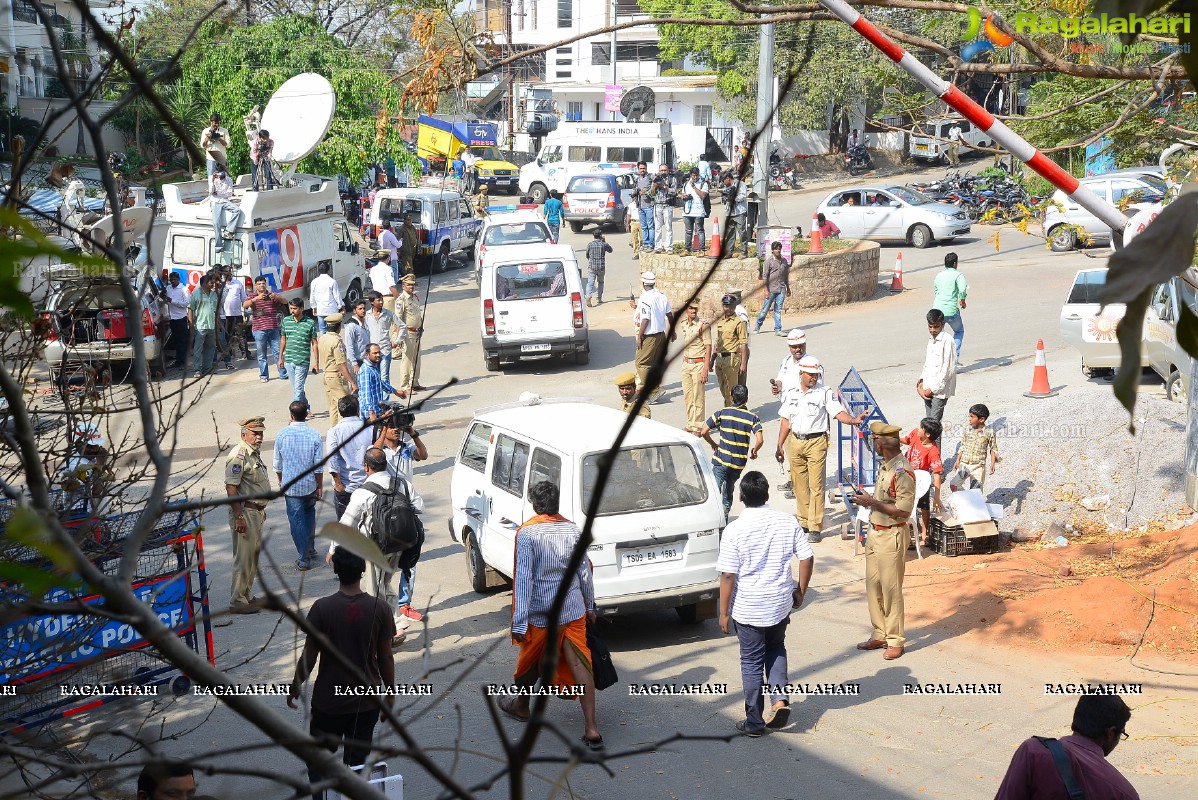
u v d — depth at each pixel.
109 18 2.80
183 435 16.58
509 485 9.92
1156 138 6.61
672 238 36.22
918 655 9.05
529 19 56.28
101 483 4.05
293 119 23.62
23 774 3.38
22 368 3.92
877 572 8.98
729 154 48.47
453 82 4.93
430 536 12.45
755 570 7.55
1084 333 15.77
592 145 43.47
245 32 28.12
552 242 26.33
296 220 23.31
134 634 7.52
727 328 15.09
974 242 31.50
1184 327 1.22
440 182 40.59
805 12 4.32
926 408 14.49
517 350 20.05
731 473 11.59
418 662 9.02
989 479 12.73
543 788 6.96
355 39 30.05
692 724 7.95
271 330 19.86
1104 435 13.05
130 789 6.17
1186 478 11.05
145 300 14.55
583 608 7.46
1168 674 8.34
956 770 7.08
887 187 32.16
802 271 22.64
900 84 5.68
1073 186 4.25
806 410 11.82
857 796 6.78
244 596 10.13
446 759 7.38
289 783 1.36
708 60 49.84
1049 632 9.19
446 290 29.81
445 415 17.70
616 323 24.69
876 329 21.69
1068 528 11.62
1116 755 7.16
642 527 9.19
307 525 10.89
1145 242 1.09
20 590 2.79
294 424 10.80
